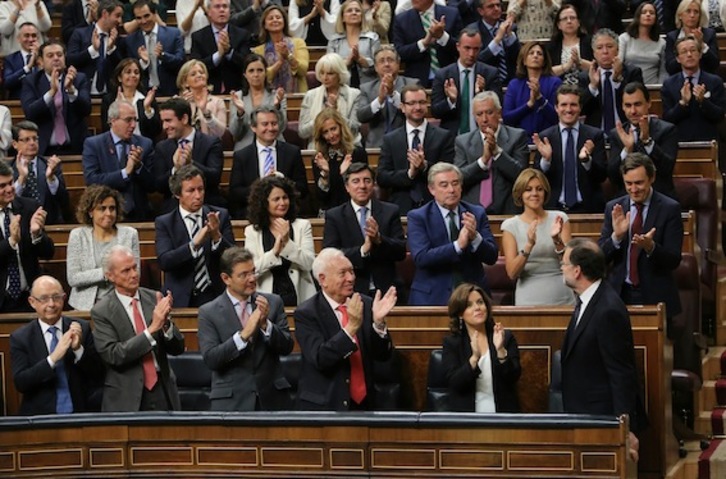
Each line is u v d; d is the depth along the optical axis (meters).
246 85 34.97
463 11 39.03
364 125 34.53
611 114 33.31
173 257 27.91
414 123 31.28
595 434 20.98
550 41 36.06
